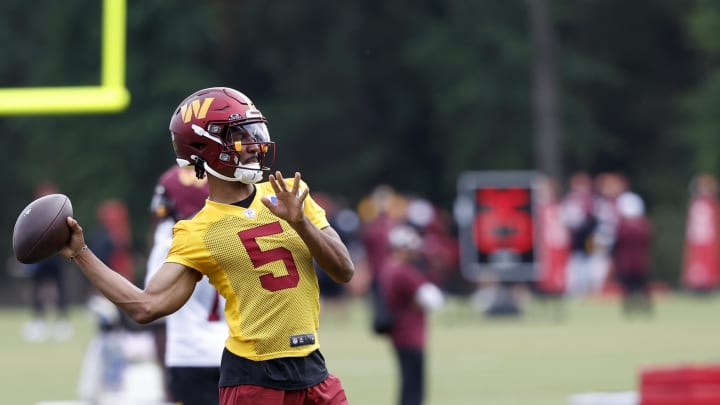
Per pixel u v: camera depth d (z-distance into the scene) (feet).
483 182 308.19
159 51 510.58
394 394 182.91
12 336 301.84
